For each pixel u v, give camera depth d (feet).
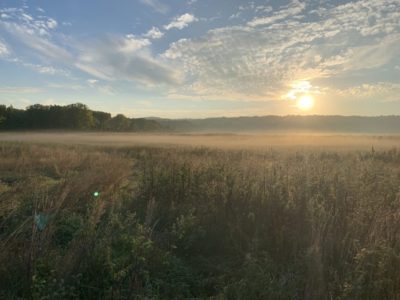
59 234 17.26
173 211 20.45
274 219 17.34
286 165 27.73
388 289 11.18
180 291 13.00
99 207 18.10
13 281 12.00
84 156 53.57
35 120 299.99
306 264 13.33
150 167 30.73
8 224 17.84
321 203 17.69
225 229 18.24
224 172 24.29
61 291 11.09
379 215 15.24
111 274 12.19
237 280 13.76
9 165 43.29
